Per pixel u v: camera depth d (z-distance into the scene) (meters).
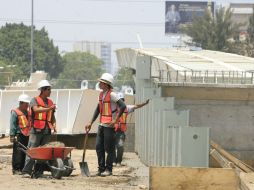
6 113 82.12
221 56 84.19
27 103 47.25
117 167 57.34
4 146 77.00
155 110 58.56
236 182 36.19
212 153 47.56
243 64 74.50
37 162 44.78
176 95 62.97
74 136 83.38
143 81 70.25
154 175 36.00
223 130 63.62
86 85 82.94
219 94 63.09
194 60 77.50
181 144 46.72
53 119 45.47
